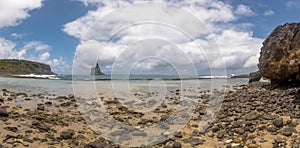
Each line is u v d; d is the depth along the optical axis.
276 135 9.71
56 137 9.73
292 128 10.05
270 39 22.59
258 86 25.03
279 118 11.34
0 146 8.09
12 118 11.43
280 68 19.14
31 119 11.61
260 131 10.23
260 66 23.19
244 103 15.53
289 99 14.84
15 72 75.00
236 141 9.51
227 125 11.44
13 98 18.72
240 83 34.03
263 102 15.03
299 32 19.05
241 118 12.29
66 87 29.72
